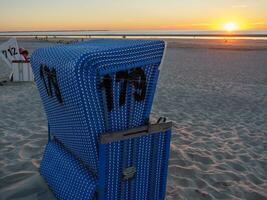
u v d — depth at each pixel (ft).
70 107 6.90
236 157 13.53
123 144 6.77
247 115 21.52
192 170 11.74
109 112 6.52
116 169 6.86
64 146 8.86
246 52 77.56
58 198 8.29
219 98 27.04
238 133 17.20
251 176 11.68
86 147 6.91
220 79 38.11
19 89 28.14
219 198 9.82
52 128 9.30
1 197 8.92
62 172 8.32
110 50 6.15
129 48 6.32
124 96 6.59
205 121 19.42
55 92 7.55
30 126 16.48
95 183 6.86
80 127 6.81
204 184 10.69
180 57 65.36
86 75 6.05
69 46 8.28
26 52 33.83
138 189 7.45
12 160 11.71
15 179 10.05
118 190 7.07
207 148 14.40
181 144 14.70
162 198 8.05
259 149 14.78
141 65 6.53
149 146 7.25
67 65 6.31
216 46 99.86
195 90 30.42
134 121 6.95
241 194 10.22
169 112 21.35
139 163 7.22
